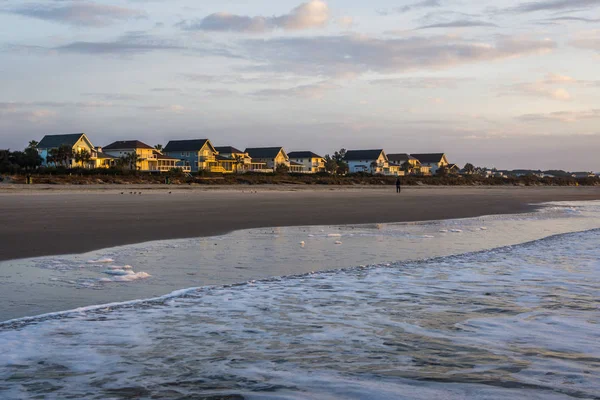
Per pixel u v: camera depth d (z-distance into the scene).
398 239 17.66
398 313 7.20
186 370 4.84
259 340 5.88
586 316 6.96
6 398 4.15
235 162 131.00
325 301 8.01
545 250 14.59
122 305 7.77
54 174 82.12
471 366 4.90
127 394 4.23
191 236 17.88
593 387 4.31
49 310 7.62
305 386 4.38
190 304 7.82
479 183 142.38
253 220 24.48
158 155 123.50
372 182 113.19
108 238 16.86
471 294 8.52
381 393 4.20
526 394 4.15
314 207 34.84
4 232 17.84
